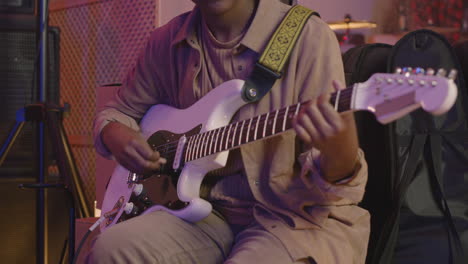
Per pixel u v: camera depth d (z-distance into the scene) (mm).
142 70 1525
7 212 2279
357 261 1187
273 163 1189
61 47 2953
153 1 2418
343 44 5238
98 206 2129
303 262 1082
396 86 869
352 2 5379
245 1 1307
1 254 2277
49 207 2301
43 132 2086
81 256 1893
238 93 1221
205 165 1234
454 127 1551
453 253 1481
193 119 1297
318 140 965
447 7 5504
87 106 2840
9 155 2295
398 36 5473
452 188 1530
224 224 1259
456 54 1706
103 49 2719
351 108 924
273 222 1147
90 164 2824
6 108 2379
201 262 1204
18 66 2391
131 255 1136
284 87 1230
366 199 1628
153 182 1340
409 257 1502
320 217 1153
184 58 1411
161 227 1199
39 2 2145
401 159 1533
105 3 2682
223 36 1334
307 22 1266
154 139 1383
